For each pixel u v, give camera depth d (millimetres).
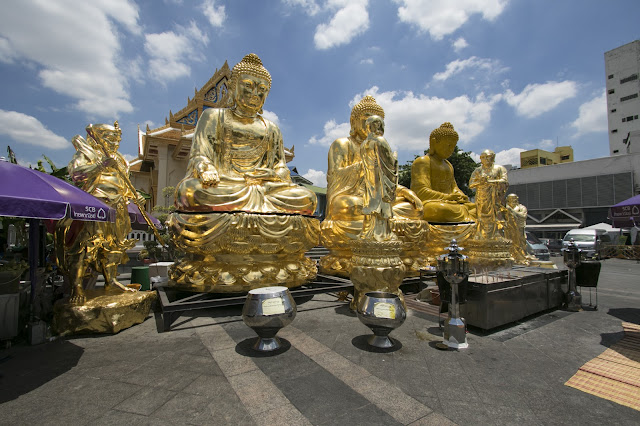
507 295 5703
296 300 7594
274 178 7723
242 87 7641
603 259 21219
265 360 4223
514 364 4172
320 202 27969
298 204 7391
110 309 5215
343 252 8609
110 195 5801
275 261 6914
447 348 4668
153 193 23781
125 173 6168
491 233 8695
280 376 3783
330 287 6848
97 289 6262
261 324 4359
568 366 4129
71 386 3557
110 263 6027
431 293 7184
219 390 3459
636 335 5238
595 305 7238
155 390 3465
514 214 10172
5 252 8359
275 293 4566
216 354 4410
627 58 45281
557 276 7035
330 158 9328
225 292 6469
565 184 36688
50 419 2955
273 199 7141
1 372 3898
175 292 7070
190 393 3398
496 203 8797
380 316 4551
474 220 10312
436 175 10805
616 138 46031
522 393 3453
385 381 3686
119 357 4324
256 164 8117
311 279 7488
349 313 6504
